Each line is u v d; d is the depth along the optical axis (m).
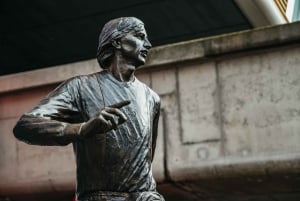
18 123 3.98
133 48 4.39
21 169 14.68
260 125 12.76
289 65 12.83
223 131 13.00
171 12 20.77
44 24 21.78
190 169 13.00
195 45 13.36
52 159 14.41
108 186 4.09
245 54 13.14
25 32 22.44
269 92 12.87
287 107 12.66
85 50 24.06
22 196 14.96
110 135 4.11
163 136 13.39
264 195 14.85
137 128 4.25
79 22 21.64
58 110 4.09
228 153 12.83
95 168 4.09
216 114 13.13
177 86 13.55
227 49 13.09
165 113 13.51
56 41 23.23
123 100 4.11
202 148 13.07
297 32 12.60
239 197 15.10
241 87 13.09
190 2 19.69
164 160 13.25
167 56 13.58
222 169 12.76
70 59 24.88
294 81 12.73
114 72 4.41
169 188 13.86
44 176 14.38
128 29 4.40
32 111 4.00
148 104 4.47
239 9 19.16
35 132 3.89
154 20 21.55
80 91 4.26
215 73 13.33
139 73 13.94
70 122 4.25
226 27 21.58
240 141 12.81
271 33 12.80
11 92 15.05
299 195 14.74
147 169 4.24
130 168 4.13
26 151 14.72
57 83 14.45
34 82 14.66
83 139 3.91
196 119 13.27
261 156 12.52
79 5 20.34
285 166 12.29
